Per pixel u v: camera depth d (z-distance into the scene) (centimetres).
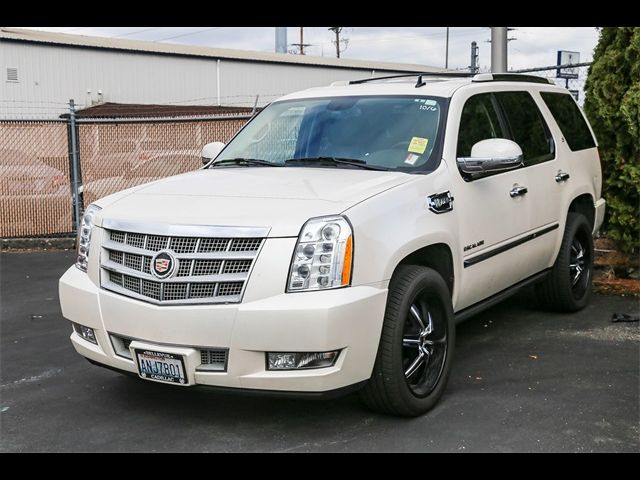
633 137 758
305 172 491
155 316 403
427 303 454
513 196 556
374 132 523
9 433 436
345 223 399
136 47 3159
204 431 434
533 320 665
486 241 520
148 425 444
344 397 479
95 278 443
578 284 687
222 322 390
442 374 461
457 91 541
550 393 486
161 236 413
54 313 728
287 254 390
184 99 3297
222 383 398
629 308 700
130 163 1223
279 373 391
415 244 434
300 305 383
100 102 3061
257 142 570
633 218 787
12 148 1186
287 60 3594
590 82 795
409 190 450
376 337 407
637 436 420
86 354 454
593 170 709
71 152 1207
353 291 395
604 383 505
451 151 500
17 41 2834
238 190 451
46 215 1201
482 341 605
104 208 459
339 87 595
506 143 491
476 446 407
